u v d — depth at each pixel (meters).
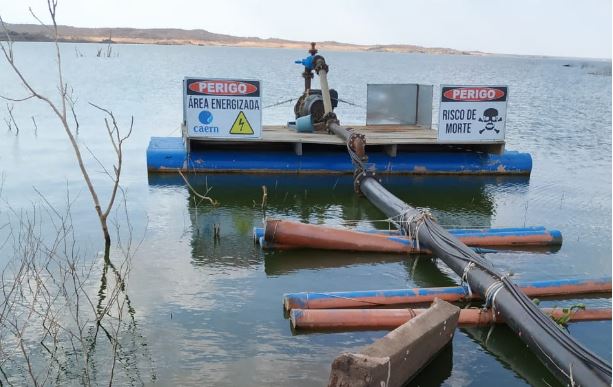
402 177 14.12
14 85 38.50
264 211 11.14
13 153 16.00
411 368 5.68
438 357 6.31
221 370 5.84
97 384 5.55
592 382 5.38
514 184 14.09
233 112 13.12
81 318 6.80
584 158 18.69
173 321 6.80
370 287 7.96
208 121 13.10
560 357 5.74
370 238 9.12
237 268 8.42
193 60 123.94
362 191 12.20
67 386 5.52
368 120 16.72
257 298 7.46
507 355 6.43
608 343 6.59
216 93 12.98
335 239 9.04
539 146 21.11
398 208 10.11
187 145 13.30
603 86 77.00
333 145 14.48
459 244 8.16
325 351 6.24
